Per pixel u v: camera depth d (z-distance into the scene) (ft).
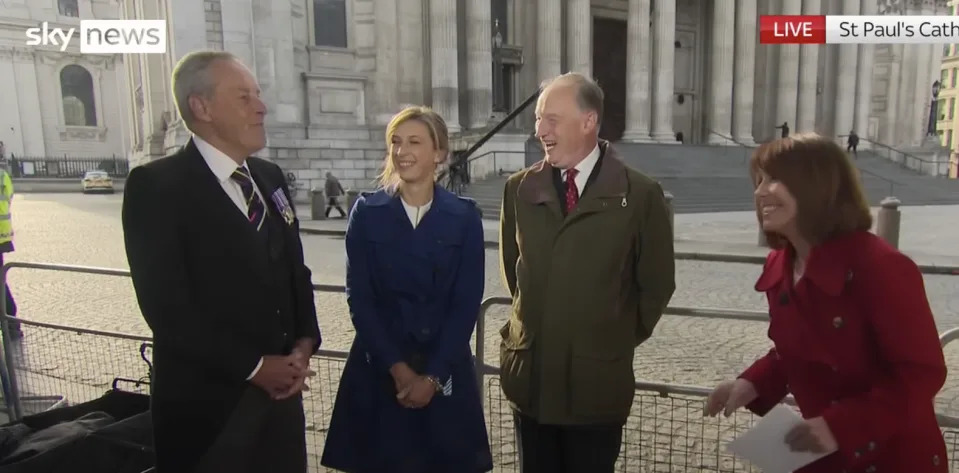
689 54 121.70
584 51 99.09
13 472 8.43
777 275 6.72
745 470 12.14
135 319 25.53
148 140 100.78
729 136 111.86
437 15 88.38
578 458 8.78
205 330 7.64
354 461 9.45
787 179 6.04
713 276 34.12
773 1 118.83
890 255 5.78
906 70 146.10
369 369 9.52
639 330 9.05
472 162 75.46
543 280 8.63
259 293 8.09
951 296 29.19
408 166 9.07
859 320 5.92
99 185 132.67
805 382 6.49
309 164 84.53
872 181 100.07
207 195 7.80
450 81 88.94
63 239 51.01
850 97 125.39
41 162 164.55
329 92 87.56
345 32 89.56
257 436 8.23
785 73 116.98
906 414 5.58
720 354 20.51
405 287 9.14
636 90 102.06
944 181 106.63
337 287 12.60
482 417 9.63
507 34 100.32
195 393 7.75
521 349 8.84
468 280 9.30
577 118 8.46
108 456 8.92
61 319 25.57
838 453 6.22
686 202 72.59
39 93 169.37
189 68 7.88
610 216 8.38
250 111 7.97
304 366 8.43
